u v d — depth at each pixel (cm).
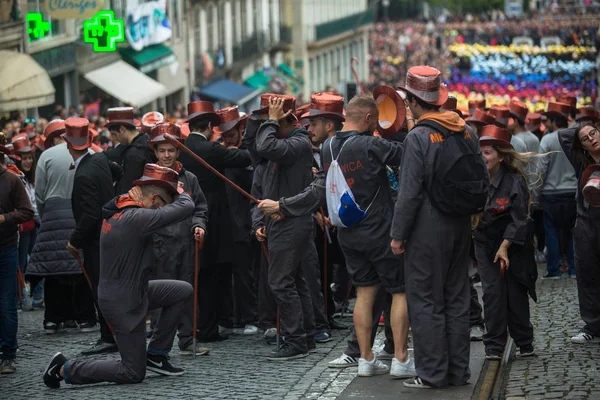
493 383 1197
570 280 2012
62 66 4719
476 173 1133
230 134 1562
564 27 8975
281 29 8725
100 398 1200
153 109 5809
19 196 1370
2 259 1367
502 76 8812
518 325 1313
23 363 1435
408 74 1146
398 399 1120
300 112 1733
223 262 1516
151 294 1278
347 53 10531
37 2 4534
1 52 4031
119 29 4500
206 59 6719
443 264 1145
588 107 1961
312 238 1484
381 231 1202
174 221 1226
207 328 1527
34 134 2420
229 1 7350
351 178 1203
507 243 1278
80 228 1473
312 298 1488
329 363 1306
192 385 1248
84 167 1488
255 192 1456
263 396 1186
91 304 1681
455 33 9825
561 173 2012
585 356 1312
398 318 1197
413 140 1130
